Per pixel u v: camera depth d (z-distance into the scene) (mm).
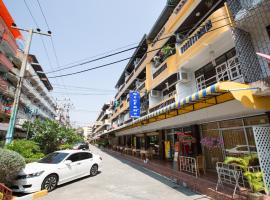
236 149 8195
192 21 12344
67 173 8281
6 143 9328
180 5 12891
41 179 6949
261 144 5648
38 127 14914
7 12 17203
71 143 25156
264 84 5828
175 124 11875
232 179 7223
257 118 7355
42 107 46406
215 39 8820
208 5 10930
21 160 6617
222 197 5656
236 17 7422
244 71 6965
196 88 12031
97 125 83125
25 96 32156
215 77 10477
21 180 6652
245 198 5145
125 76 32562
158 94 18141
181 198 6086
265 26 7348
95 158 10594
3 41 20141
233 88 6039
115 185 7949
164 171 10352
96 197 6324
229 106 7355
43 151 14414
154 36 19391
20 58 25625
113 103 42781
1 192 5762
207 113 8719
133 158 17969
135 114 18375
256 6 6641
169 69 13742
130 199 6066
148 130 17734
